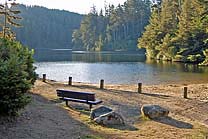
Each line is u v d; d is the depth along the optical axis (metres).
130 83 31.50
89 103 14.80
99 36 125.62
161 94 21.08
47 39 145.62
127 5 121.81
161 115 14.02
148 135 11.40
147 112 13.91
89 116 13.51
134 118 13.96
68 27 164.00
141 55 88.81
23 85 10.59
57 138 10.11
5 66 10.30
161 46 68.81
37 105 14.68
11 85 10.28
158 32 74.50
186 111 16.20
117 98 18.80
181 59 62.53
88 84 26.16
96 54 95.19
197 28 60.97
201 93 22.62
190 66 52.31
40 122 11.62
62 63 59.94
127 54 94.50
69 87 22.61
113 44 119.81
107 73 41.97
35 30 141.38
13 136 9.75
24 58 13.31
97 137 10.59
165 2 79.75
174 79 35.00
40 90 20.30
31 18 152.88
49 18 165.50
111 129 11.91
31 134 10.16
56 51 115.81
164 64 57.00
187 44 62.38
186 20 64.88
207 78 35.81
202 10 60.69
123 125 12.59
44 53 100.88
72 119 12.78
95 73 42.03
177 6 76.94
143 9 120.75
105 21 132.38
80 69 47.75
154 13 84.25
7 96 10.27
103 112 13.05
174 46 65.25
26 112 12.48
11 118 10.96
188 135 11.61
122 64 57.31
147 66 52.72
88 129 11.59
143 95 20.23
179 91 23.41
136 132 11.72
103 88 22.86
